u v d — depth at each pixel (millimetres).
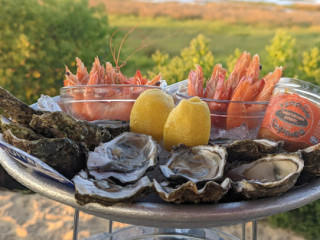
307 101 779
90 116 873
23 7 2191
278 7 6008
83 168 658
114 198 570
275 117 802
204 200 590
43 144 617
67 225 2057
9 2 2174
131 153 689
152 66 1781
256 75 881
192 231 1134
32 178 667
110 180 612
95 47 2168
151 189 596
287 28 4867
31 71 2197
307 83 800
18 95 2221
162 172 629
